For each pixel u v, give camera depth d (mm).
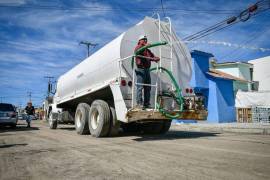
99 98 9578
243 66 27484
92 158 4371
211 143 6168
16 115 15008
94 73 9070
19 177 3250
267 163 3740
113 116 8016
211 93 20828
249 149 5121
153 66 7809
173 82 7609
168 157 4324
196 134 9234
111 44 8102
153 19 8141
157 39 8047
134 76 7098
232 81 22188
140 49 7016
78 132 9523
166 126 9352
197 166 3592
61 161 4176
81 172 3422
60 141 7074
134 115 6672
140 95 7098
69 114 13016
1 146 6133
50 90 15203
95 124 8477
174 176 3102
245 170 3318
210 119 20750
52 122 13734
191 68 8547
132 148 5449
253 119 19328
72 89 11641
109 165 3795
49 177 3215
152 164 3797
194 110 7664
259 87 28844
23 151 5309
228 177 2994
